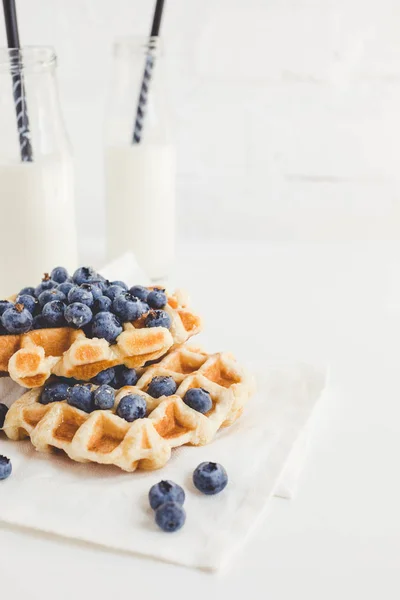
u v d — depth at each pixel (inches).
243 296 28.8
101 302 20.0
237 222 36.0
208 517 17.3
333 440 20.1
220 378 20.8
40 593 15.8
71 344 19.8
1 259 26.3
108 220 30.1
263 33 32.6
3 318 19.5
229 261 32.5
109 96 29.4
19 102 25.0
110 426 18.8
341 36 32.7
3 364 19.6
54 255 26.5
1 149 25.6
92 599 15.7
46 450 18.9
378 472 19.0
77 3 31.8
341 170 35.1
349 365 23.8
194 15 32.2
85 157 34.4
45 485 18.0
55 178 26.0
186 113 33.7
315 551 16.8
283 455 18.9
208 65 33.0
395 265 32.2
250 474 18.3
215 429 19.3
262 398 21.0
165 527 16.8
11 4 24.3
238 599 15.7
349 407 21.5
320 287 29.8
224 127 34.1
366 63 33.2
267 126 34.1
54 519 17.1
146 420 18.6
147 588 15.9
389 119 34.2
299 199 35.6
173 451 19.0
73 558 16.6
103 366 19.6
